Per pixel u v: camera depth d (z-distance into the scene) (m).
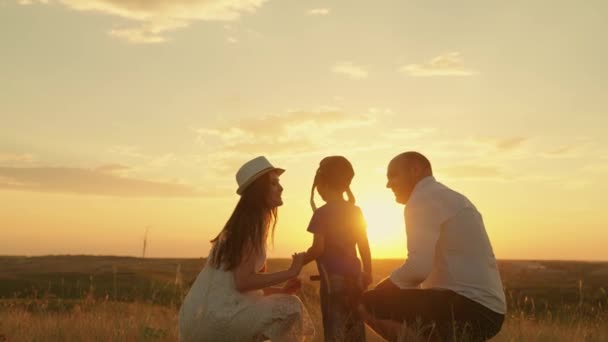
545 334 6.64
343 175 5.69
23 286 16.23
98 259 68.94
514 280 26.09
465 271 5.04
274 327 4.96
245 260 5.00
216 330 4.95
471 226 5.05
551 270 44.38
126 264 64.06
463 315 4.99
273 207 5.22
